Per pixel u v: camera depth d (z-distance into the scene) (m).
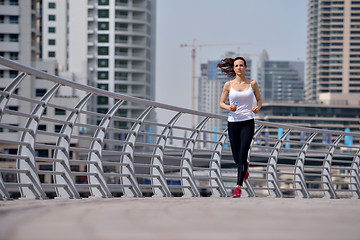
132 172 11.66
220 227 4.25
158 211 5.63
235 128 10.68
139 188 11.76
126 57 139.12
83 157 105.06
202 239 3.53
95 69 139.25
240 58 10.62
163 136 12.48
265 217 5.09
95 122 134.00
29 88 96.06
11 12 95.62
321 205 7.04
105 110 135.88
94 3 138.88
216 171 13.85
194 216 5.11
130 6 138.62
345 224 4.70
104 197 10.78
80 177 104.44
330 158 16.80
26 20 96.12
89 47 139.75
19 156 9.05
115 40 139.00
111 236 3.59
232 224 4.47
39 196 9.13
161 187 12.43
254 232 3.96
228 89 10.77
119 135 134.12
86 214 5.18
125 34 138.88
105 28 139.12
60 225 4.23
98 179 10.86
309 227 4.36
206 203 7.16
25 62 96.06
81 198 10.10
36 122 9.27
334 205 7.13
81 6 138.25
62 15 135.62
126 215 5.13
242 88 10.63
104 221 4.57
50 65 98.00
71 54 138.38
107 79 138.88
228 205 6.71
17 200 8.69
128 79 139.75
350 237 3.81
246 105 10.65
